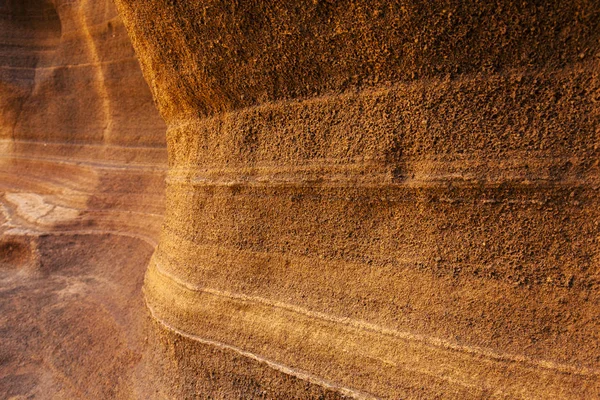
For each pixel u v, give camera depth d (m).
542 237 1.26
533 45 1.20
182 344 1.95
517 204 1.29
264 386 1.68
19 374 2.45
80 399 2.21
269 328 1.71
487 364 1.32
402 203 1.47
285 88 1.68
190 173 2.10
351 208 1.57
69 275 3.56
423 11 1.28
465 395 1.32
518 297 1.30
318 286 1.65
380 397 1.44
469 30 1.25
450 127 1.36
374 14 1.36
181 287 2.04
